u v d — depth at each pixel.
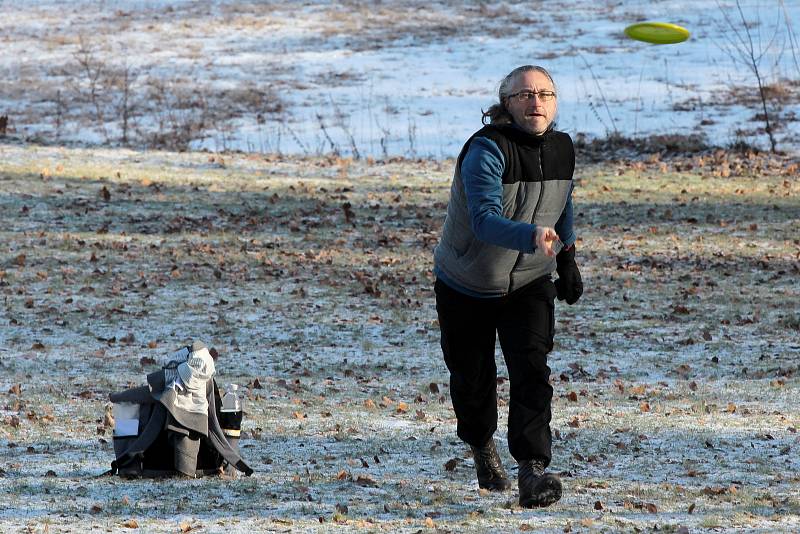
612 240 70.38
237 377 41.25
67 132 106.50
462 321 20.55
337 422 32.81
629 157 95.69
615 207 79.25
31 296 55.59
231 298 56.28
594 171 91.12
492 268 19.73
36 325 50.06
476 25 152.38
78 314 52.28
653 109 110.44
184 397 24.83
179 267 62.34
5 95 121.62
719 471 26.39
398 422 33.22
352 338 49.16
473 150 18.97
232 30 154.25
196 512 21.09
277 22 158.25
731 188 84.88
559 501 22.50
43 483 23.78
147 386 25.06
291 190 83.62
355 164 95.00
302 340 48.56
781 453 28.58
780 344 48.25
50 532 19.02
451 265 20.14
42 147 97.44
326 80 127.88
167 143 102.94
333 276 61.25
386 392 38.94
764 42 133.75
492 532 19.33
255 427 31.84
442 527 19.77
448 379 41.69
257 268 62.72
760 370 43.44
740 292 58.22
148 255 64.88
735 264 64.50
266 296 56.81
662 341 48.97
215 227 72.31
